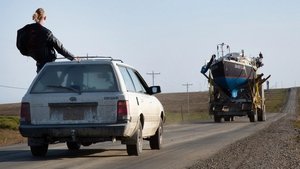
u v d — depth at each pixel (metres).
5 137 32.19
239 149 19.19
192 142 23.53
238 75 52.59
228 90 53.16
